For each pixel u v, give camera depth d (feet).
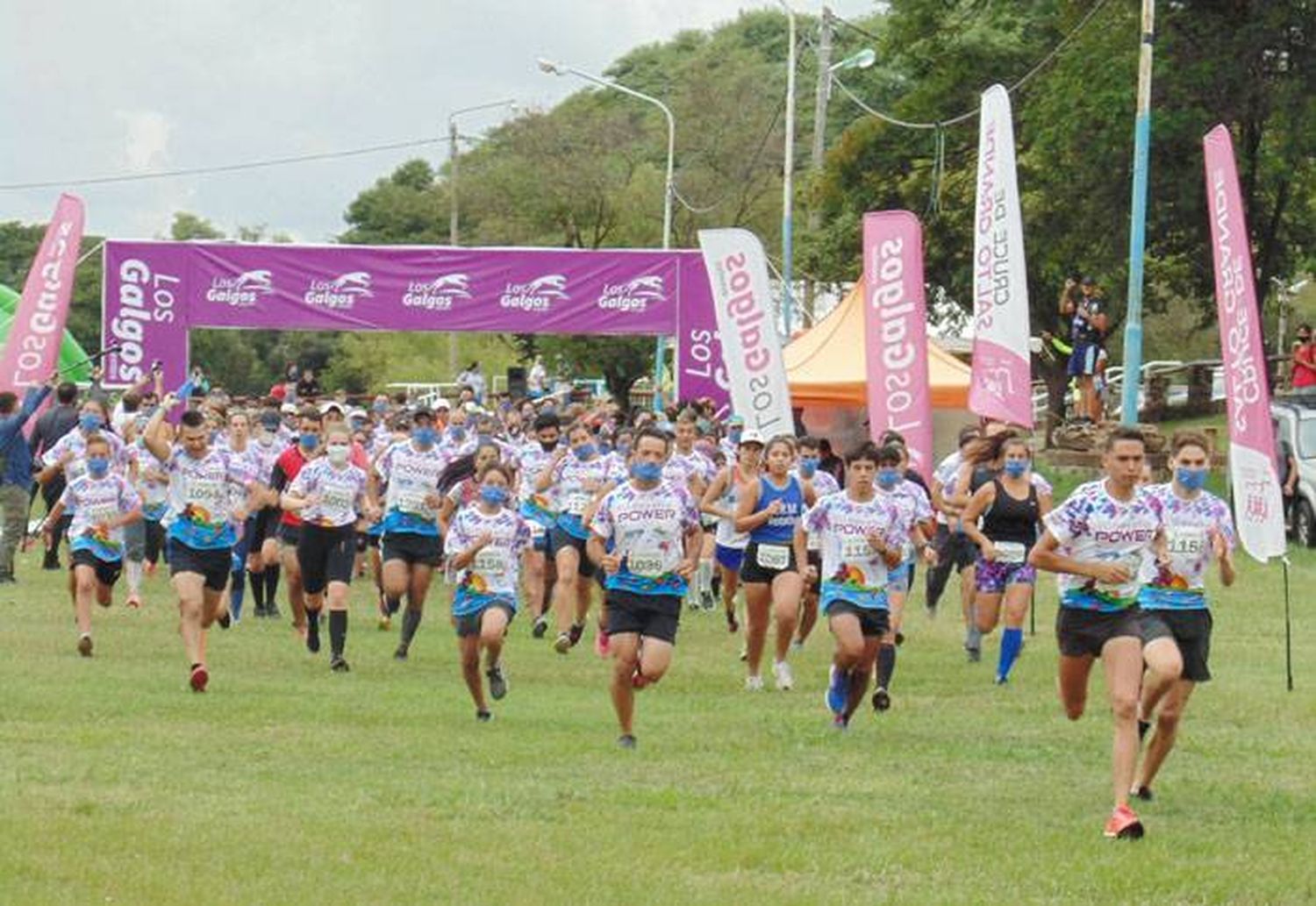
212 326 193.67
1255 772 70.49
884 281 119.55
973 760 71.41
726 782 65.46
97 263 415.23
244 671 94.02
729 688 92.32
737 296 123.95
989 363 119.34
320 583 99.81
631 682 72.64
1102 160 214.48
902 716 83.25
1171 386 312.71
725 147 394.52
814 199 291.79
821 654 105.60
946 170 276.21
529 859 52.85
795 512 90.53
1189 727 81.56
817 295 303.68
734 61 501.15
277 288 193.36
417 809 59.62
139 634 106.73
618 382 343.26
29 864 50.34
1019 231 118.62
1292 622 122.72
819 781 65.98
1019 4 266.36
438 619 120.88
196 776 64.54
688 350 192.85
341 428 98.02
